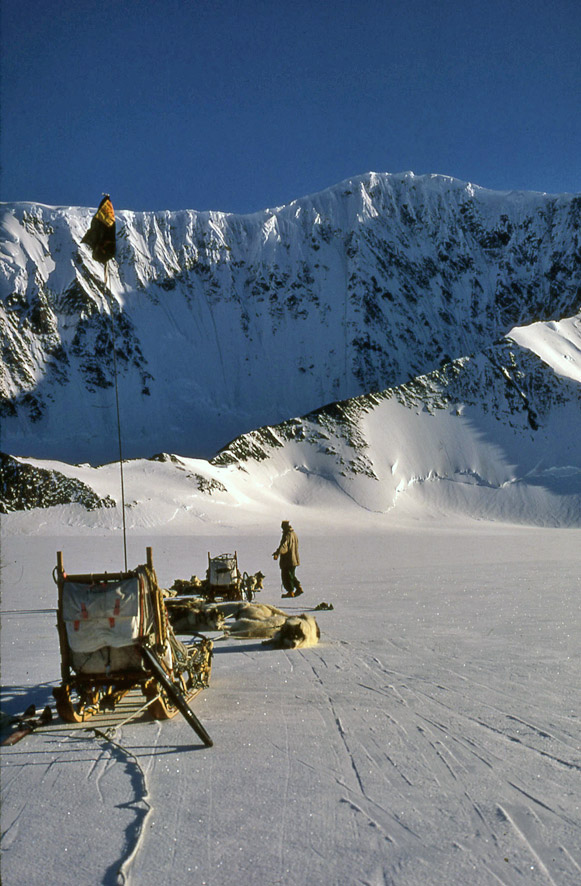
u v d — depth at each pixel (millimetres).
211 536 85000
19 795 4445
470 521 124875
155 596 6227
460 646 9648
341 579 22719
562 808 4152
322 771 4816
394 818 4035
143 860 3564
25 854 3646
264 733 5742
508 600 15188
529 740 5449
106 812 4168
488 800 4281
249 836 3820
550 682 7426
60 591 6125
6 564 34562
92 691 6230
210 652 7723
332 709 6477
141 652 5984
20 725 5875
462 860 3539
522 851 3629
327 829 3900
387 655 9133
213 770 4867
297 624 10008
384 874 3410
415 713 6277
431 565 29625
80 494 101500
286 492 129375
